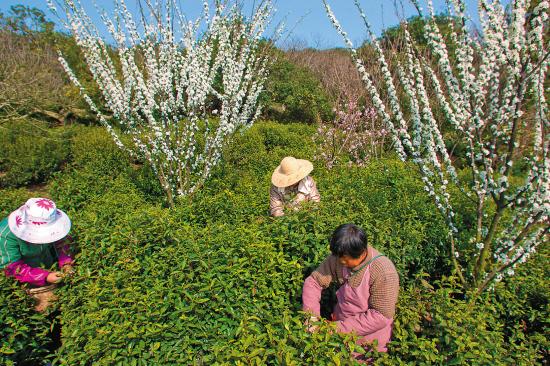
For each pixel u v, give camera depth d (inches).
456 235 137.0
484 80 115.8
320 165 289.6
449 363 83.2
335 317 101.0
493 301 120.5
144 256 110.7
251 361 74.2
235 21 203.5
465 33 114.7
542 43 106.8
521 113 113.3
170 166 201.5
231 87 197.9
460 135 135.6
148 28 184.4
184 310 88.2
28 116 433.7
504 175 118.1
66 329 97.5
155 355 83.8
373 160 296.8
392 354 92.0
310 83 517.3
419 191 205.5
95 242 115.6
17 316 105.5
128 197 189.6
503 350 89.7
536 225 133.6
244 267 102.7
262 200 178.9
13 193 193.2
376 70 326.0
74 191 218.7
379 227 137.7
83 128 407.5
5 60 458.6
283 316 87.5
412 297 105.4
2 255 116.6
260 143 331.9
